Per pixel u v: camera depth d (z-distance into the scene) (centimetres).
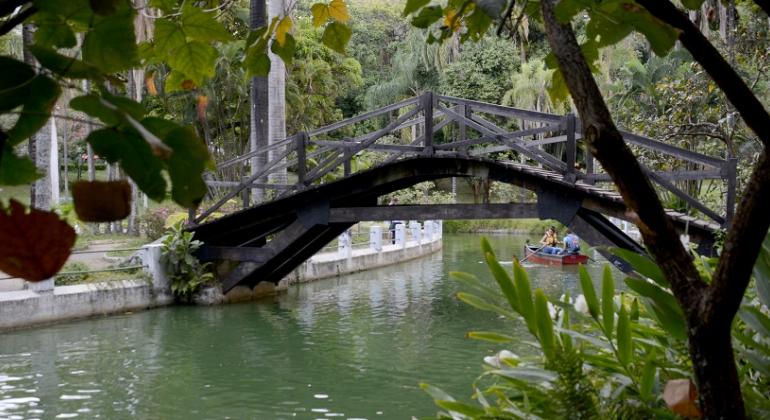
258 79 1909
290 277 1928
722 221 993
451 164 1249
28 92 58
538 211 1177
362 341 1208
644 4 114
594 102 100
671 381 128
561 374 163
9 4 67
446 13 166
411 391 902
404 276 2144
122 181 53
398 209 1297
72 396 871
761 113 109
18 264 49
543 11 105
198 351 1128
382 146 1291
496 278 167
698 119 1488
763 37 1305
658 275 152
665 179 1037
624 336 167
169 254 1541
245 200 1477
